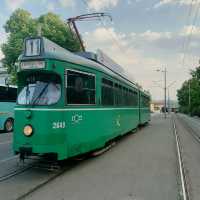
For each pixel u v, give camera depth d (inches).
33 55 331.9
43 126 321.1
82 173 345.4
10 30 1614.2
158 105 5639.8
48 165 360.8
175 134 843.4
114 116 510.6
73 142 353.4
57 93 334.6
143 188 288.4
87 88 390.0
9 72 1492.4
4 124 848.9
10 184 295.4
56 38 1477.6
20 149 328.2
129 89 687.1
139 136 772.6
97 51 461.4
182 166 394.3
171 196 265.6
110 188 286.5
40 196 259.8
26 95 336.8
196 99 2694.4
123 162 412.5
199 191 283.1
